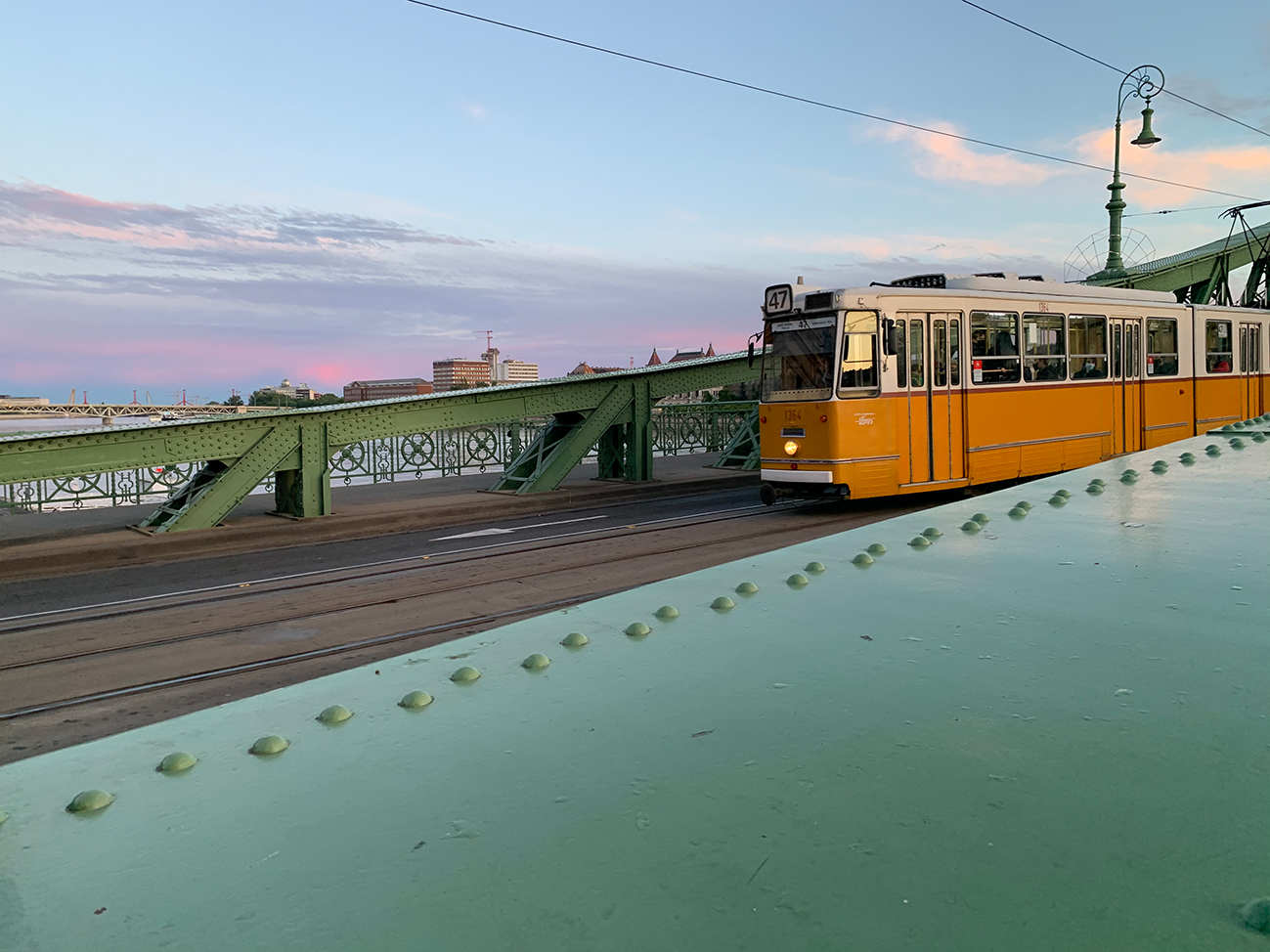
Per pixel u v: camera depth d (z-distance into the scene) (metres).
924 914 0.86
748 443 20.33
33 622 8.09
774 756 1.26
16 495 14.59
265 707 1.60
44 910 0.94
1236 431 5.67
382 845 1.06
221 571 10.38
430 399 14.80
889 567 2.46
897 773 1.18
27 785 1.30
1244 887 0.89
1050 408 14.23
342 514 13.63
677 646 1.82
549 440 17.17
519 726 1.42
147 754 1.40
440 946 0.85
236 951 0.85
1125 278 24.41
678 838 1.04
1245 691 1.43
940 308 12.92
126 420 16.59
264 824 1.13
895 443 12.55
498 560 10.25
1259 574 2.23
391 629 7.23
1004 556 2.53
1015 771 1.17
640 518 13.55
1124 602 2.00
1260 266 27.58
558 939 0.85
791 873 0.95
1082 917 0.84
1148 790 1.11
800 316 12.65
